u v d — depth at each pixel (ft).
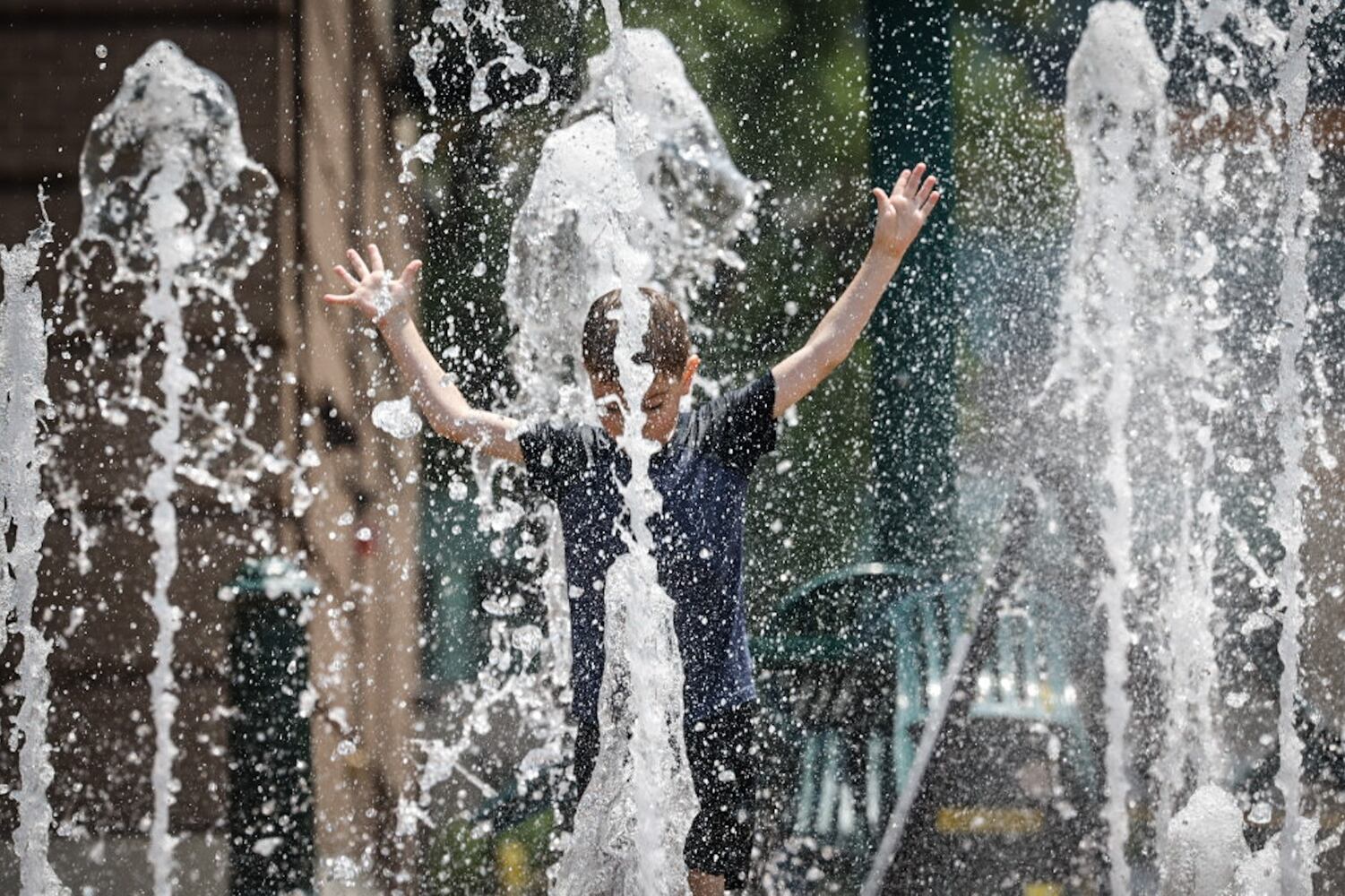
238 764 37.88
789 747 37.91
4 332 37.78
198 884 36.01
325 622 42.39
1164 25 48.52
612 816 26.45
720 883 26.50
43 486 41.88
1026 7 54.03
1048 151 53.72
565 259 37.99
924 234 53.26
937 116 53.88
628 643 26.37
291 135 42.78
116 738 40.91
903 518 50.14
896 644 41.73
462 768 39.73
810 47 54.03
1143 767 36.88
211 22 42.22
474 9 50.70
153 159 42.24
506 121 50.39
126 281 42.14
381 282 29.50
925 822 34.76
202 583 41.98
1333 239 48.14
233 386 42.34
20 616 38.52
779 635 43.14
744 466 27.12
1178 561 43.80
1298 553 40.96
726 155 52.49
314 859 37.52
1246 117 48.16
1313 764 37.63
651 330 26.73
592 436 27.27
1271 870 31.60
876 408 51.52
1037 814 34.42
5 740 40.88
